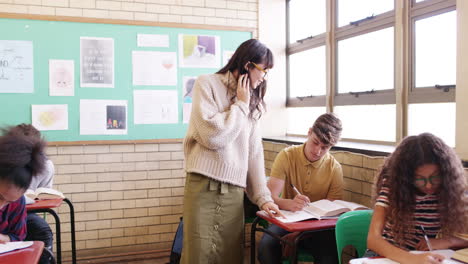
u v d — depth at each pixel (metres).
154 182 3.89
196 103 1.93
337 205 2.27
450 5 2.44
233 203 2.00
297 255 2.21
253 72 1.98
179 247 2.39
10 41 3.50
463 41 2.18
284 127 4.33
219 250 1.99
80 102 3.67
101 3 3.70
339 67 3.53
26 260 1.47
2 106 3.50
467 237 1.65
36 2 3.54
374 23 3.07
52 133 3.61
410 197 1.66
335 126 2.46
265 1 4.20
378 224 1.67
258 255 2.46
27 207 2.63
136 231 3.86
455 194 1.61
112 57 3.74
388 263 1.43
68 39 3.63
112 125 3.75
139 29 3.80
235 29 4.07
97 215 3.76
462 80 2.19
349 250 2.74
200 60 3.96
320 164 2.60
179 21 3.90
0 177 1.41
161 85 3.87
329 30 3.57
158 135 3.87
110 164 3.77
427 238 1.55
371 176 2.59
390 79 2.96
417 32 2.73
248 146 2.08
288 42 4.28
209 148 1.89
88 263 3.69
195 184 1.94
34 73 3.56
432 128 2.62
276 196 2.54
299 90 4.14
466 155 2.17
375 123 3.13
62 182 3.66
